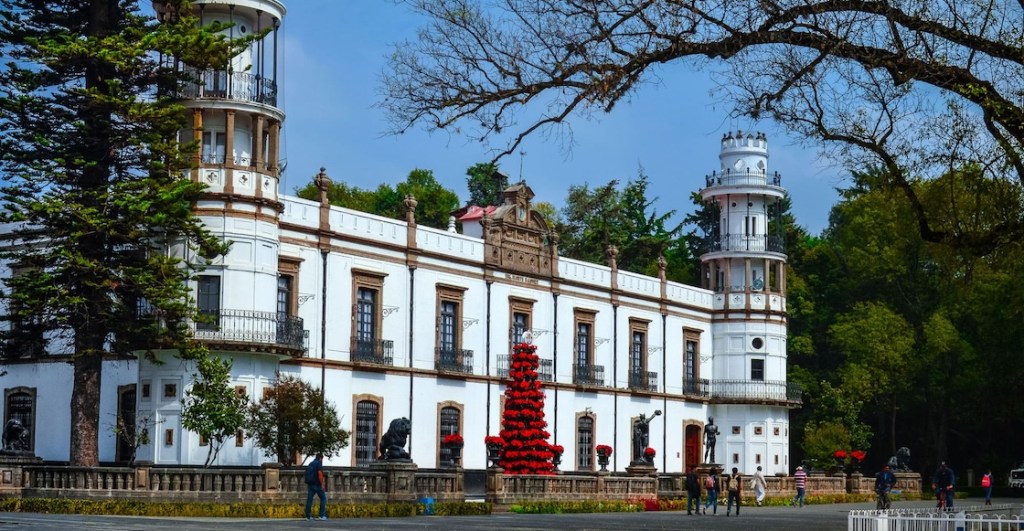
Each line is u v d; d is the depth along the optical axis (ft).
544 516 127.13
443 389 186.39
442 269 187.52
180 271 135.44
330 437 145.38
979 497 226.17
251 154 155.12
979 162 72.33
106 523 92.12
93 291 133.18
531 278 205.05
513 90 61.87
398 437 129.49
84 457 133.69
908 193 73.77
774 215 323.78
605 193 334.03
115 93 130.82
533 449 163.94
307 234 165.68
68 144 135.23
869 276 270.46
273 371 155.94
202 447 149.07
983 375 251.39
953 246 75.51
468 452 190.90
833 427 251.39
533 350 168.35
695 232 339.77
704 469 181.37
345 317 171.01
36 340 138.82
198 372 148.77
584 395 213.25
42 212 129.39
